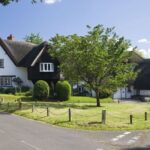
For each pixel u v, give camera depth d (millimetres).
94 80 45531
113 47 45562
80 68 45469
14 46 65062
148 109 42656
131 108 43156
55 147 18438
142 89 74125
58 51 46469
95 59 44562
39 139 20656
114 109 41000
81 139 21250
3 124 26469
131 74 46562
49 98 52438
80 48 45219
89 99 55469
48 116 31406
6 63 63469
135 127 27047
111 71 45906
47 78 61312
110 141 21031
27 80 62938
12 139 20438
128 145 19891
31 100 49938
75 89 63906
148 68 76500
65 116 31641
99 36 45562
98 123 27766
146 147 19375
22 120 29312
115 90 46875
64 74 46688
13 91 57562
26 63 61812
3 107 37625
